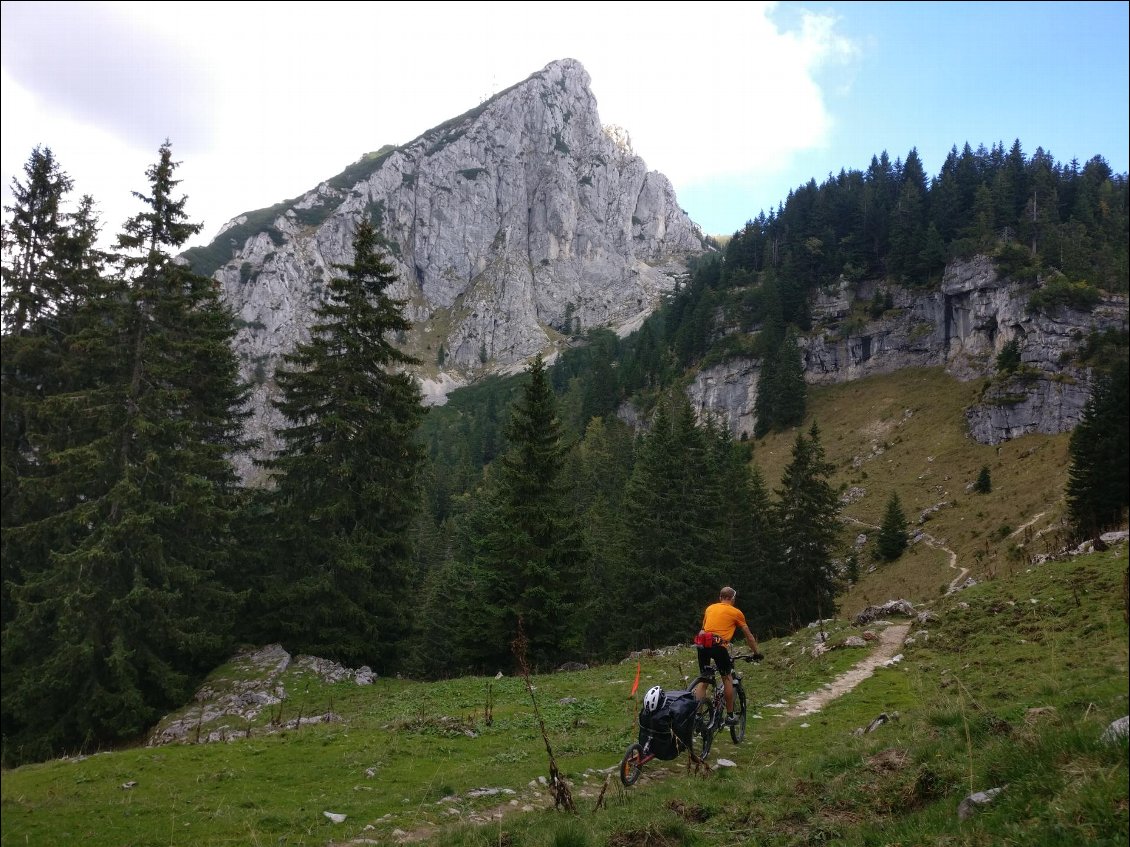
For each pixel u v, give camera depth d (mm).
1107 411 51469
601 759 11703
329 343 29844
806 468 53656
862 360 134875
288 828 8555
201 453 25875
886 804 6582
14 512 23000
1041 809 5020
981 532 71188
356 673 26062
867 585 71438
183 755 12586
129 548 22656
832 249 156250
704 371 148375
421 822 8750
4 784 10977
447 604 49688
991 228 131500
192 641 23609
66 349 24578
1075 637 14789
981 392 102625
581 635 32906
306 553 28344
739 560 54906
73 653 20844
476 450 179125
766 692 16906
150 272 25156
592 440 129375
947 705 10078
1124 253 125500
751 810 7312
